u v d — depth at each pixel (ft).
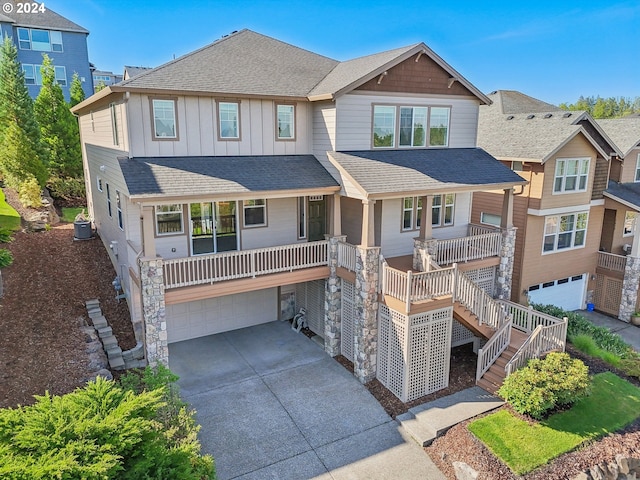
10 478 17.66
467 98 53.83
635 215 67.21
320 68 54.85
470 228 56.90
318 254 45.75
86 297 47.73
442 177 45.88
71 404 22.26
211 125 44.11
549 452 32.83
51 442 19.76
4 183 77.46
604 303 69.77
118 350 39.73
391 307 39.78
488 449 33.09
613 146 65.67
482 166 51.37
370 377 42.91
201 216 45.16
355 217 50.70
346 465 32.30
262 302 54.70
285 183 42.32
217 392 40.55
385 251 50.83
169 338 49.60
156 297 37.55
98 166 59.31
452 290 40.19
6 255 34.53
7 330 38.55
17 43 113.09
